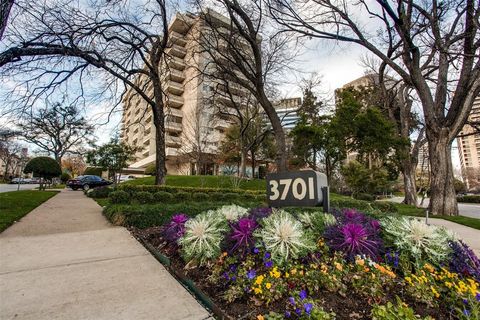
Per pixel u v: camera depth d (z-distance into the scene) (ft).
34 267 9.27
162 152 34.63
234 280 7.01
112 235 14.16
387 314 5.51
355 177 72.90
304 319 5.42
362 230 8.16
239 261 7.88
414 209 41.29
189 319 6.01
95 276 8.52
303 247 7.52
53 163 67.72
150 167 100.58
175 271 8.80
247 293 6.51
